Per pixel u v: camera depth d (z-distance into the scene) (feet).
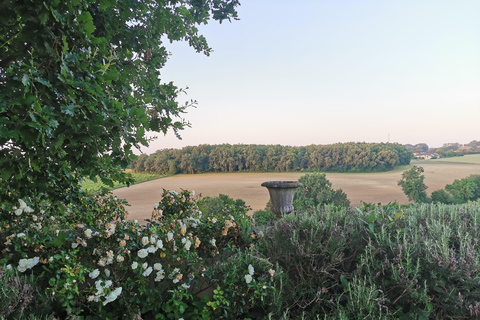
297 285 10.05
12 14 5.44
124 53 10.74
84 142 7.09
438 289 8.58
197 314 9.34
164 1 11.54
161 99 11.17
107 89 7.86
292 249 10.37
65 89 5.82
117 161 7.47
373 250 9.65
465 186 69.10
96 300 8.28
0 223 10.78
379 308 8.34
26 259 9.04
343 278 9.41
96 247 10.19
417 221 11.64
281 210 16.87
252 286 9.27
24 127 5.23
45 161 7.75
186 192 14.46
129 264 10.18
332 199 63.87
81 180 11.02
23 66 5.21
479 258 9.16
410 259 8.81
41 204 12.16
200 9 14.38
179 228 11.03
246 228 12.27
